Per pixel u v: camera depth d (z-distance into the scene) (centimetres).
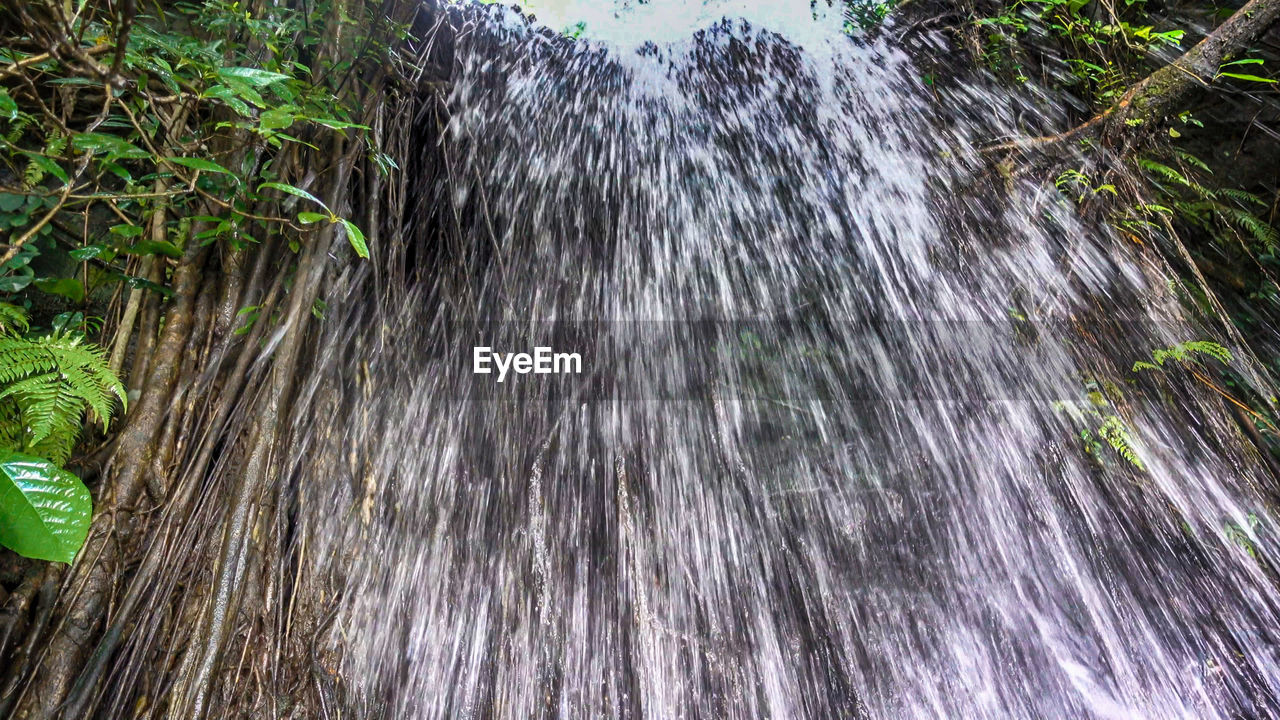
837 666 257
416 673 211
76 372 149
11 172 177
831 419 328
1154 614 261
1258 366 297
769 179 394
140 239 195
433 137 298
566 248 347
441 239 290
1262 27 272
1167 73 291
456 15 326
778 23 424
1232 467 279
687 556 279
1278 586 258
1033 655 260
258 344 196
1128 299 298
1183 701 246
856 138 386
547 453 281
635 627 253
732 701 244
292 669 177
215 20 200
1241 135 326
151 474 171
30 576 151
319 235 210
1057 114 337
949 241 340
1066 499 283
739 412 325
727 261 372
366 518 217
